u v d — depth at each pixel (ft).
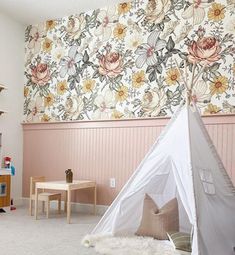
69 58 13.98
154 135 11.89
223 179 8.29
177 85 11.64
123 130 12.51
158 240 8.55
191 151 7.65
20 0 12.65
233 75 10.78
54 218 11.75
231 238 7.63
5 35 14.14
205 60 11.23
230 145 10.62
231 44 10.87
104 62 13.16
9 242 8.66
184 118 8.31
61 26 14.28
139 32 12.52
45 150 14.25
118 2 12.91
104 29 13.25
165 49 11.97
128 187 9.18
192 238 7.35
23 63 15.03
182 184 7.77
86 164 13.21
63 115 13.94
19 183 14.58
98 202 12.84
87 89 13.47
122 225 8.98
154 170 8.73
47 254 7.70
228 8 11.02
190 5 11.64
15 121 14.53
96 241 8.43
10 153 14.21
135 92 12.42
